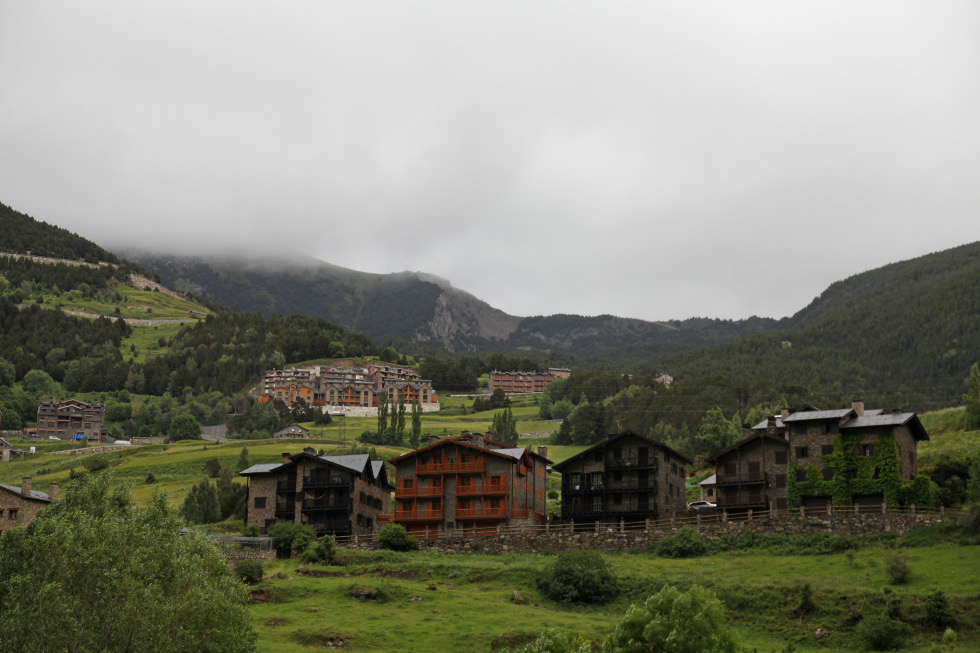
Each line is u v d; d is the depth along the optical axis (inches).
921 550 3786.9
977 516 3801.7
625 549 4355.3
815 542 4057.6
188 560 2768.2
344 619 3457.2
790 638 3233.3
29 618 2400.3
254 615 3528.5
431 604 3634.4
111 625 2512.3
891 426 4446.4
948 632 2965.1
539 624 3351.4
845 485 4461.1
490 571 4020.7
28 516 4296.3
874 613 3233.3
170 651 2556.6
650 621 2380.7
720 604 2411.4
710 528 4333.2
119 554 2650.1
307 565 4185.5
